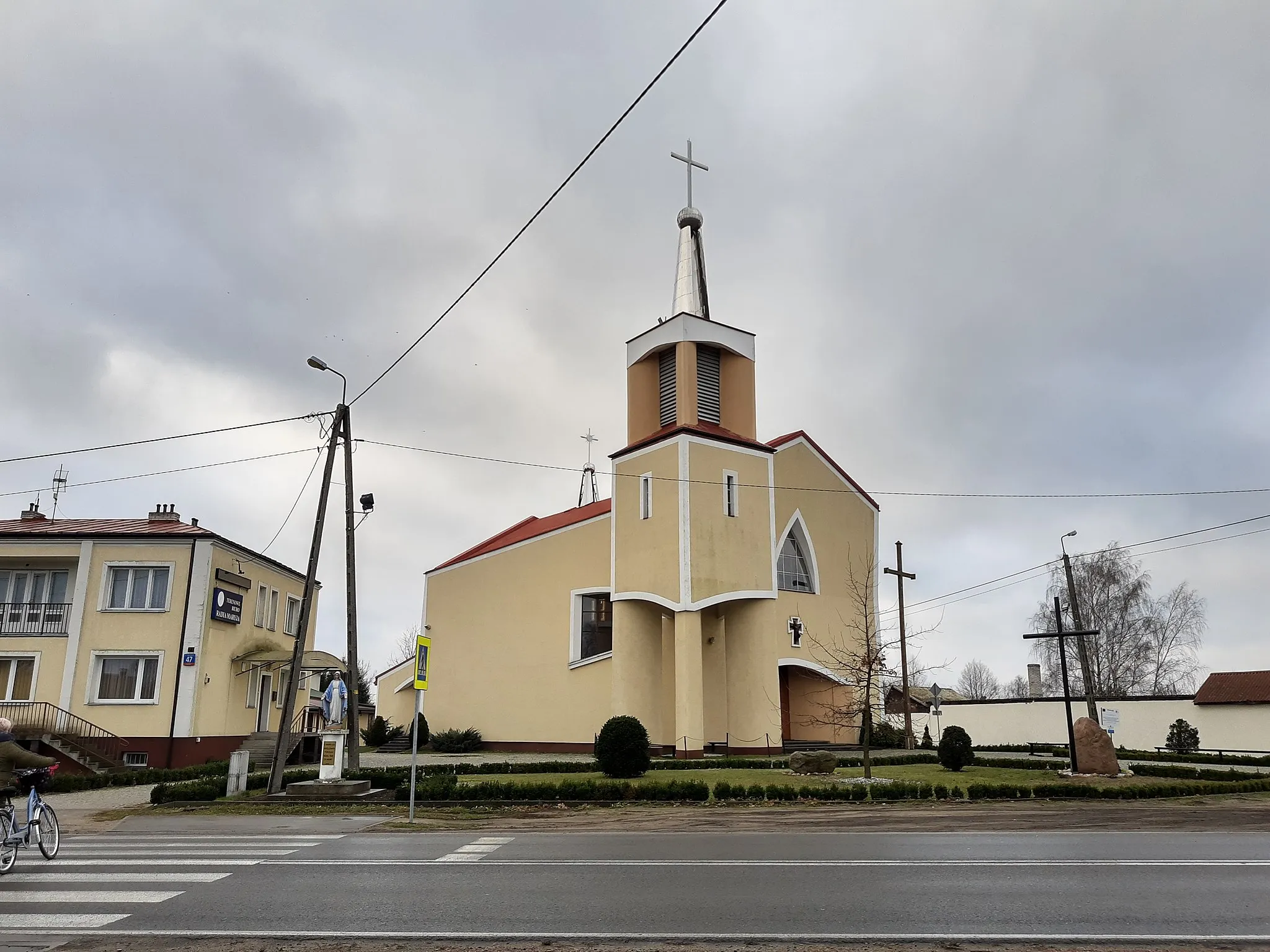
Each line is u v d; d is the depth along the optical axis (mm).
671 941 7156
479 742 37312
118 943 7191
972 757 27125
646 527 32188
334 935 7375
